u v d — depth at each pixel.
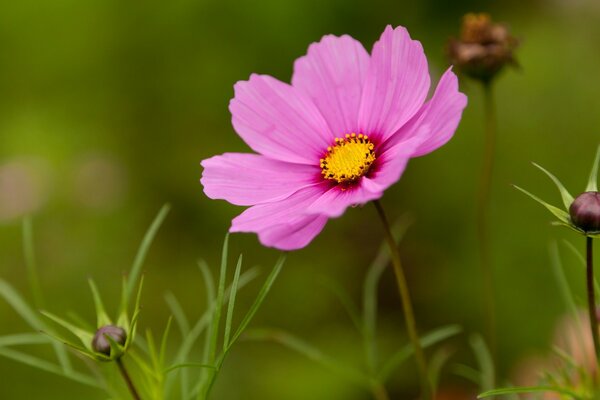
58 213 1.11
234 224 0.55
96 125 1.17
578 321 0.59
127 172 1.14
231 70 1.14
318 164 0.58
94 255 1.08
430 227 1.04
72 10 1.20
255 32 1.13
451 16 1.17
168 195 1.12
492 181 1.06
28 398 0.91
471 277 0.98
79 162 1.14
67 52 1.19
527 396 0.63
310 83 0.59
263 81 0.59
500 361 0.90
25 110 1.19
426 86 0.56
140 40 1.17
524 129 1.10
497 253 0.99
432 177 1.08
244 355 0.95
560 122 1.10
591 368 0.58
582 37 1.18
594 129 1.08
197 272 1.04
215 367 0.54
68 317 1.03
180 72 1.16
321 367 0.92
